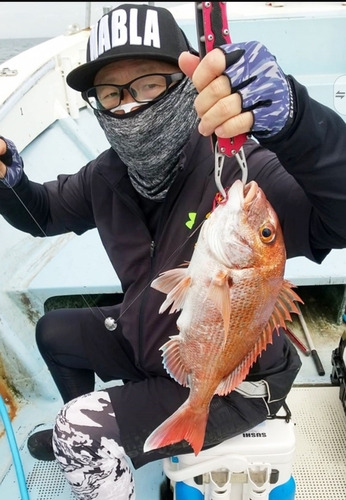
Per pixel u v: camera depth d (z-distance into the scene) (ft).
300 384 6.15
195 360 3.46
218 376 3.46
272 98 2.63
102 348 5.14
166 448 3.99
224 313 3.04
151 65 3.81
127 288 4.65
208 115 2.64
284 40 10.16
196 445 3.51
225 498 4.10
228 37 2.61
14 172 4.92
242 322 3.24
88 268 6.85
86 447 3.92
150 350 4.32
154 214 4.52
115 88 3.89
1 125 6.47
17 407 6.11
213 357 3.40
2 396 6.04
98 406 4.04
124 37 3.73
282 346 4.35
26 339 6.30
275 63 2.64
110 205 4.72
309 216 3.57
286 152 2.95
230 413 4.06
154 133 3.87
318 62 10.36
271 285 3.18
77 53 9.31
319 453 5.19
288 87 2.72
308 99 2.84
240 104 2.59
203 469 4.09
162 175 4.20
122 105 3.85
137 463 4.06
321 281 6.69
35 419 5.97
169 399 4.09
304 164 3.00
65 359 5.25
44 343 5.27
